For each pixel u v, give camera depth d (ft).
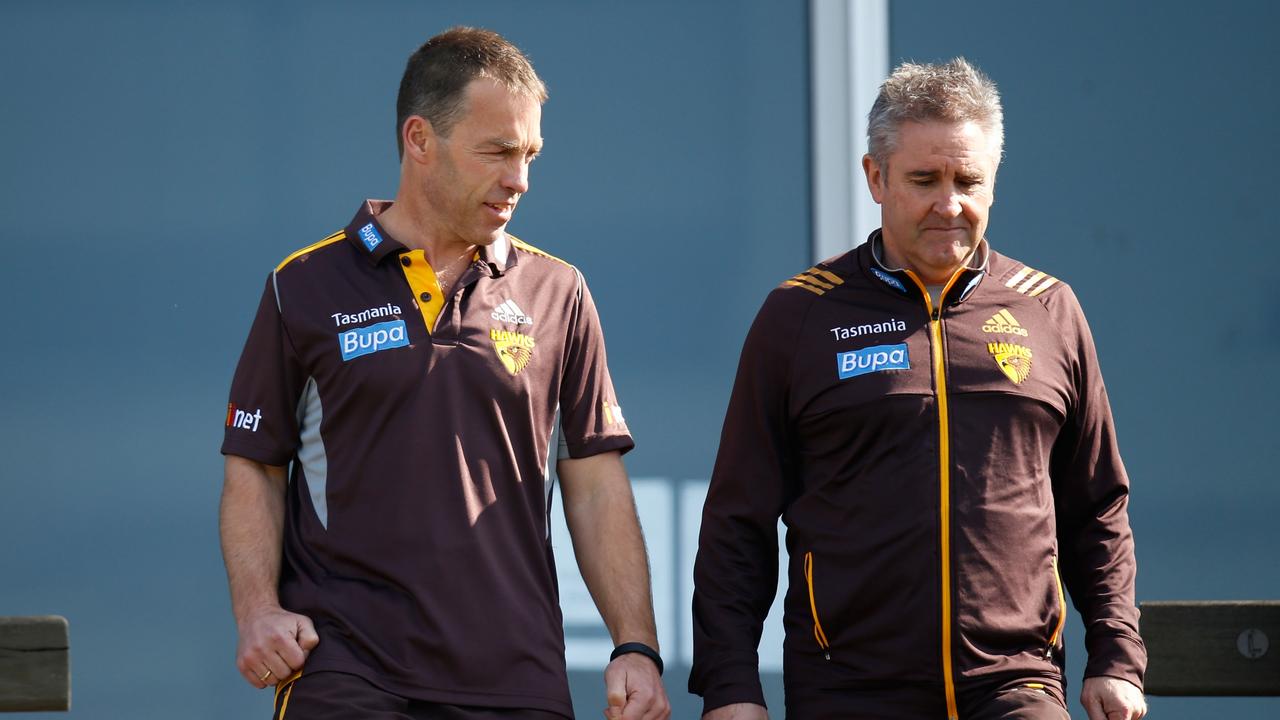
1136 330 48.47
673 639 46.85
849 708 30.58
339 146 47.09
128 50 46.57
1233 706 47.96
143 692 45.55
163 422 46.03
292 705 29.27
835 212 47.44
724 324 47.42
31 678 31.50
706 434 47.24
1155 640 33.14
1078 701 47.34
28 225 46.01
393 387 30.50
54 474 45.65
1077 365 32.17
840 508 31.24
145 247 46.29
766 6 47.91
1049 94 48.62
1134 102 48.80
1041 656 30.60
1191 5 49.08
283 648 29.17
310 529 30.78
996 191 48.42
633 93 47.65
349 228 32.12
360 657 29.53
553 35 47.57
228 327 46.39
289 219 46.78
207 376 46.24
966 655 29.99
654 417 47.11
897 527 30.42
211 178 46.62
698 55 47.85
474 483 30.58
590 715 46.19
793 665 31.68
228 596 45.93
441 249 31.96
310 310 31.22
